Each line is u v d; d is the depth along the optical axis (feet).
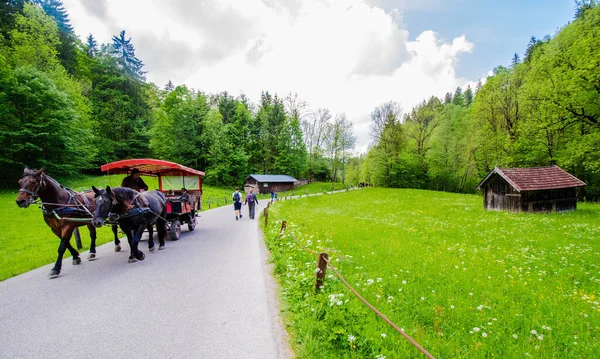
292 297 16.84
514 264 25.76
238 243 35.12
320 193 184.03
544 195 74.74
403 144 213.66
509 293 17.88
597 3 83.61
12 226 50.42
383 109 227.40
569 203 78.18
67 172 125.49
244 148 251.60
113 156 183.01
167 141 197.47
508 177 74.84
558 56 87.61
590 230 42.75
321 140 284.00
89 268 24.53
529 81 102.63
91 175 159.33
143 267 24.66
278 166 254.68
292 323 14.25
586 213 69.10
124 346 12.48
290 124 262.67
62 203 24.00
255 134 268.62
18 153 106.83
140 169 39.65
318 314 13.65
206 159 217.36
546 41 141.59
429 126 215.10
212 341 12.78
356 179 298.97
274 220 52.60
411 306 15.78
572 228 45.80
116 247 31.04
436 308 15.34
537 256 28.66
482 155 145.38
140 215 26.96
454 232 43.70
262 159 261.24
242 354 11.74
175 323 14.52
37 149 108.06
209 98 299.58
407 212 77.92
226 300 17.39
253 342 12.67
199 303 16.97
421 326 13.53
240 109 263.49
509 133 121.90
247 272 23.02
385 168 213.25
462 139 180.24
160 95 265.95
